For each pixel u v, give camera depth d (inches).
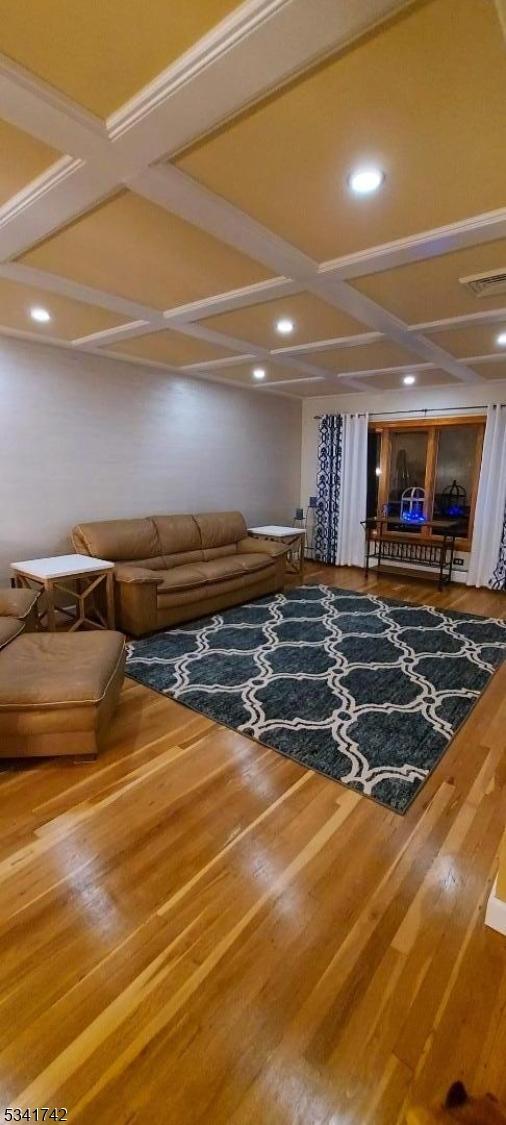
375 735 97.9
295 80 48.1
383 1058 44.8
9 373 148.6
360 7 40.6
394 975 52.1
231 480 233.3
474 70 46.9
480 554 218.7
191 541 195.3
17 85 48.4
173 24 42.8
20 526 157.3
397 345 148.3
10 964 52.8
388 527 252.2
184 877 64.3
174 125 54.1
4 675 89.0
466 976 52.0
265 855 68.2
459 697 113.9
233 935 56.5
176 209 72.1
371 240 81.9
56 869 65.3
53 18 42.2
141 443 189.5
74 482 169.8
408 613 180.1
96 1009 48.6
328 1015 48.3
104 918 58.4
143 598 151.2
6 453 151.3
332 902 60.9
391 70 47.1
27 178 66.4
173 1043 45.9
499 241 80.7
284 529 234.2
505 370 182.7
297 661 134.3
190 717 104.2
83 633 111.7
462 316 120.6
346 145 57.8
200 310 118.1
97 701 84.9
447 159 60.4
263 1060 44.7
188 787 82.1
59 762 88.3
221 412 222.1
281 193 68.2
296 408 267.6
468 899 61.4
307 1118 40.7
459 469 228.5
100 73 48.0
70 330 139.7
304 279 97.7
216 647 144.6
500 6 38.8
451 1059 44.7
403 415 235.6
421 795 80.9
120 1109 41.2
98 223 76.8
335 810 77.2
